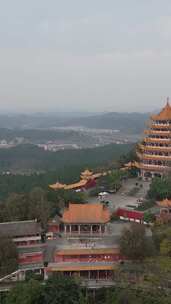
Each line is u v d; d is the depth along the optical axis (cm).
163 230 12094
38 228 11838
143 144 19900
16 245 11612
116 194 17012
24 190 19575
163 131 18762
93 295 10438
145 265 10444
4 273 10631
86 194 16862
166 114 18962
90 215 12494
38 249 11569
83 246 11756
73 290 9838
